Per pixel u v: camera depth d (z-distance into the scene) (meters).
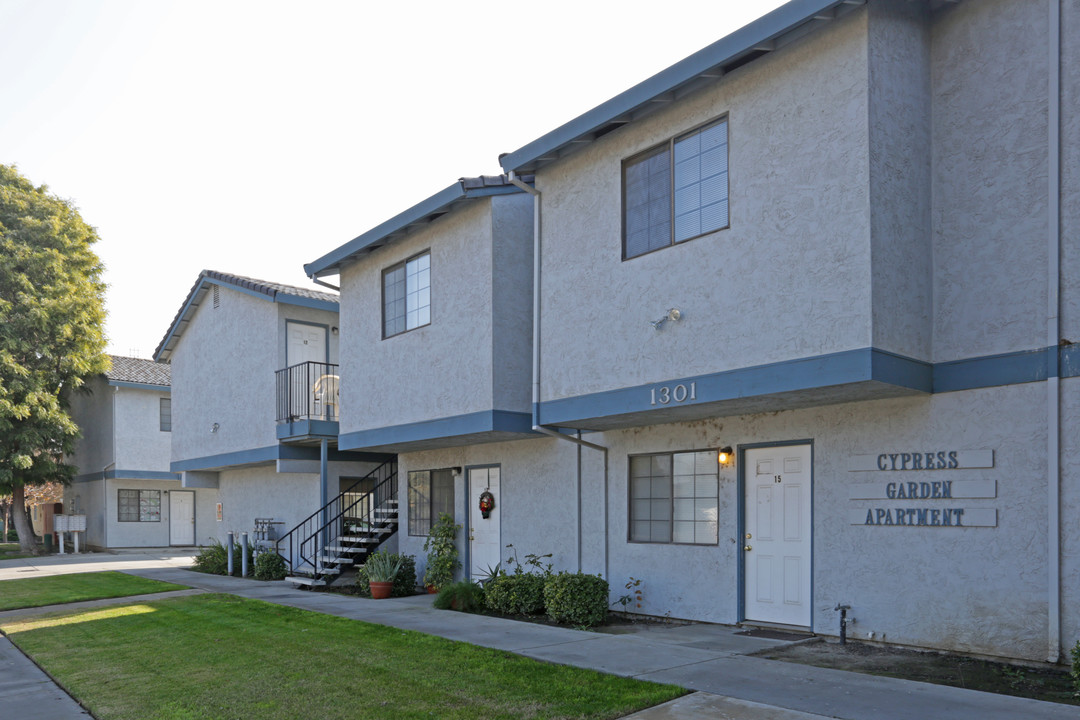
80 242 28.36
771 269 8.15
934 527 8.03
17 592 15.30
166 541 30.89
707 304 8.76
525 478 13.23
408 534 16.11
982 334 7.77
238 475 22.45
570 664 7.90
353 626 10.49
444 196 12.42
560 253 10.77
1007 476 7.53
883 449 8.48
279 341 18.73
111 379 28.58
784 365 7.94
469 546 14.46
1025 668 7.25
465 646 8.89
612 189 10.12
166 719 6.55
